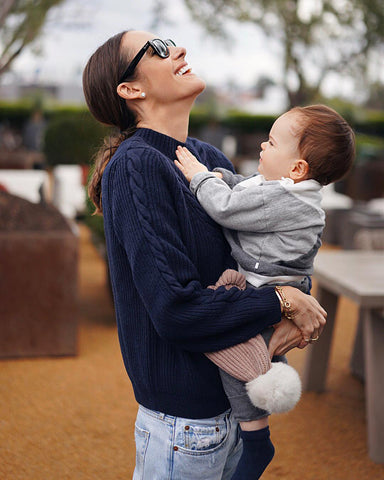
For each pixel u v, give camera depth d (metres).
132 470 2.85
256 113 17.72
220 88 18.11
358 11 10.88
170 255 1.38
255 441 1.50
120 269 1.51
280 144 1.63
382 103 15.91
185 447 1.49
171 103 1.61
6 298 4.12
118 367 4.12
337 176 1.63
